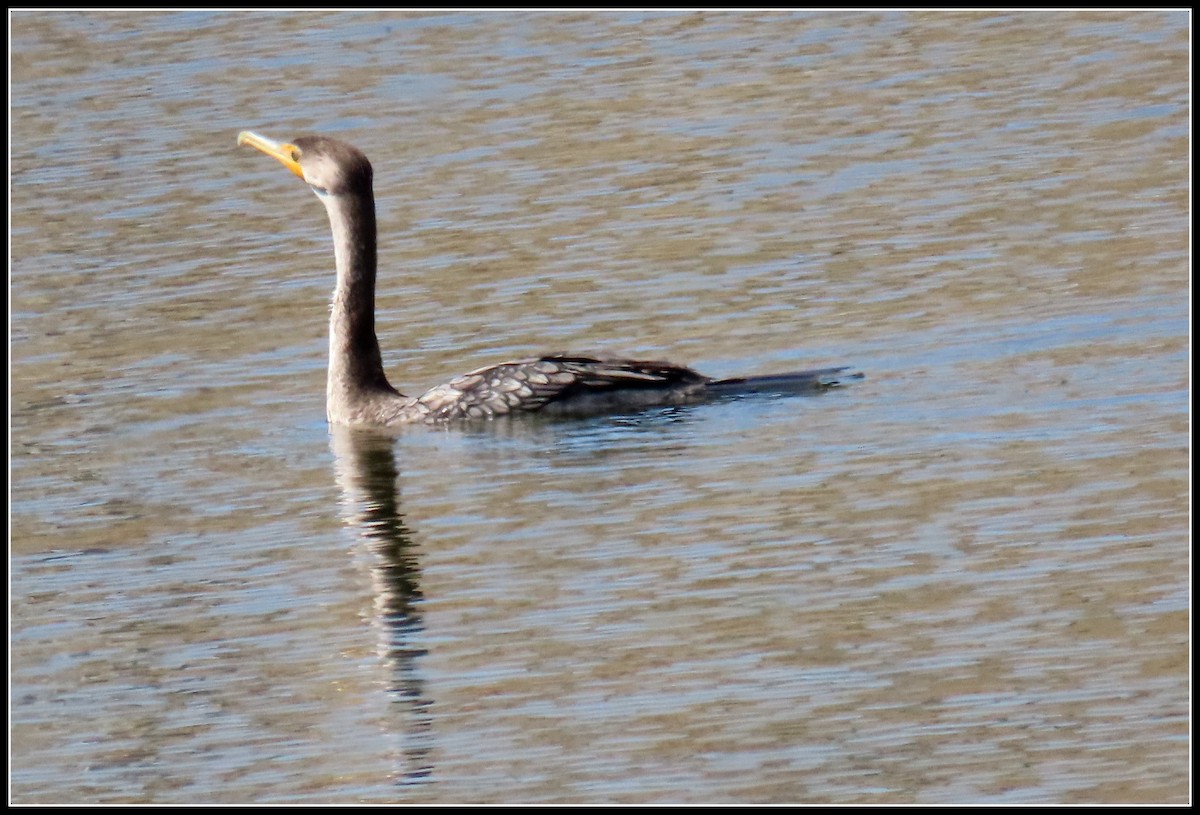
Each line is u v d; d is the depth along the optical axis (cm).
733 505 1500
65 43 3108
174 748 1190
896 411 1675
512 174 2480
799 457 1587
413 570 1420
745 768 1127
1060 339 1817
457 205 2381
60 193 2508
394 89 2833
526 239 2258
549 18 3125
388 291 2131
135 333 2039
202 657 1305
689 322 1962
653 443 1647
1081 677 1202
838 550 1404
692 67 2856
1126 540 1384
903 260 2098
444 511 1532
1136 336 1808
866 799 1092
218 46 3058
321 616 1355
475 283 2131
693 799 1098
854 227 2219
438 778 1136
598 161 2509
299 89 2847
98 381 1905
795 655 1251
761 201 2333
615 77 2836
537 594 1366
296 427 1767
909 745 1141
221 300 2127
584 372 1739
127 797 1136
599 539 1453
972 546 1395
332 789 1130
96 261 2267
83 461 1695
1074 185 2294
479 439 1695
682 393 1736
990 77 2739
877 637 1269
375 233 1769
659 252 2181
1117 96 2611
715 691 1213
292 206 2422
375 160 2561
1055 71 2738
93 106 2828
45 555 1494
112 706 1248
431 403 1752
